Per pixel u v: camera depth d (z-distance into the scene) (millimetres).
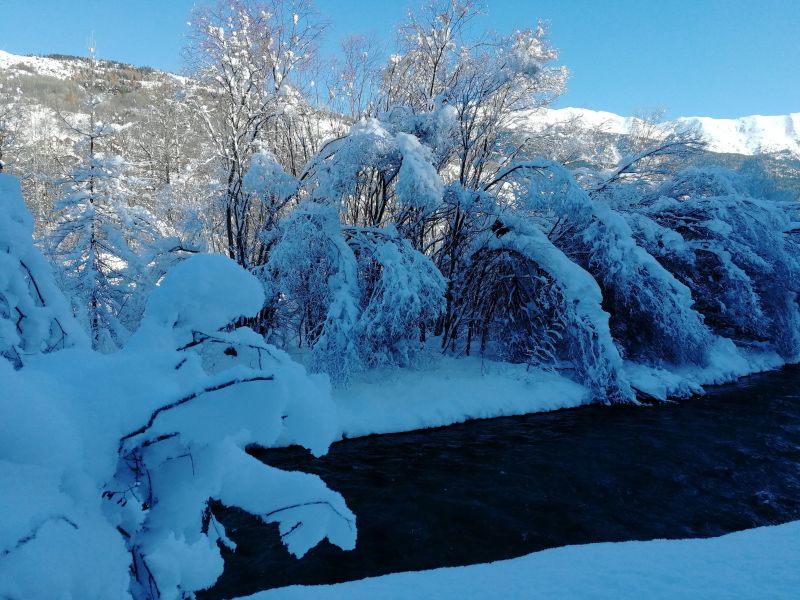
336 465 11367
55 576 1459
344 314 14766
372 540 8211
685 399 16422
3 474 1556
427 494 9891
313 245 15617
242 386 2010
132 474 2117
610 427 13844
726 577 3680
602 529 8617
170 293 2654
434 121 16953
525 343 17891
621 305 18141
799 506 9469
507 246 17594
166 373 2195
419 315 15852
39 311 3109
